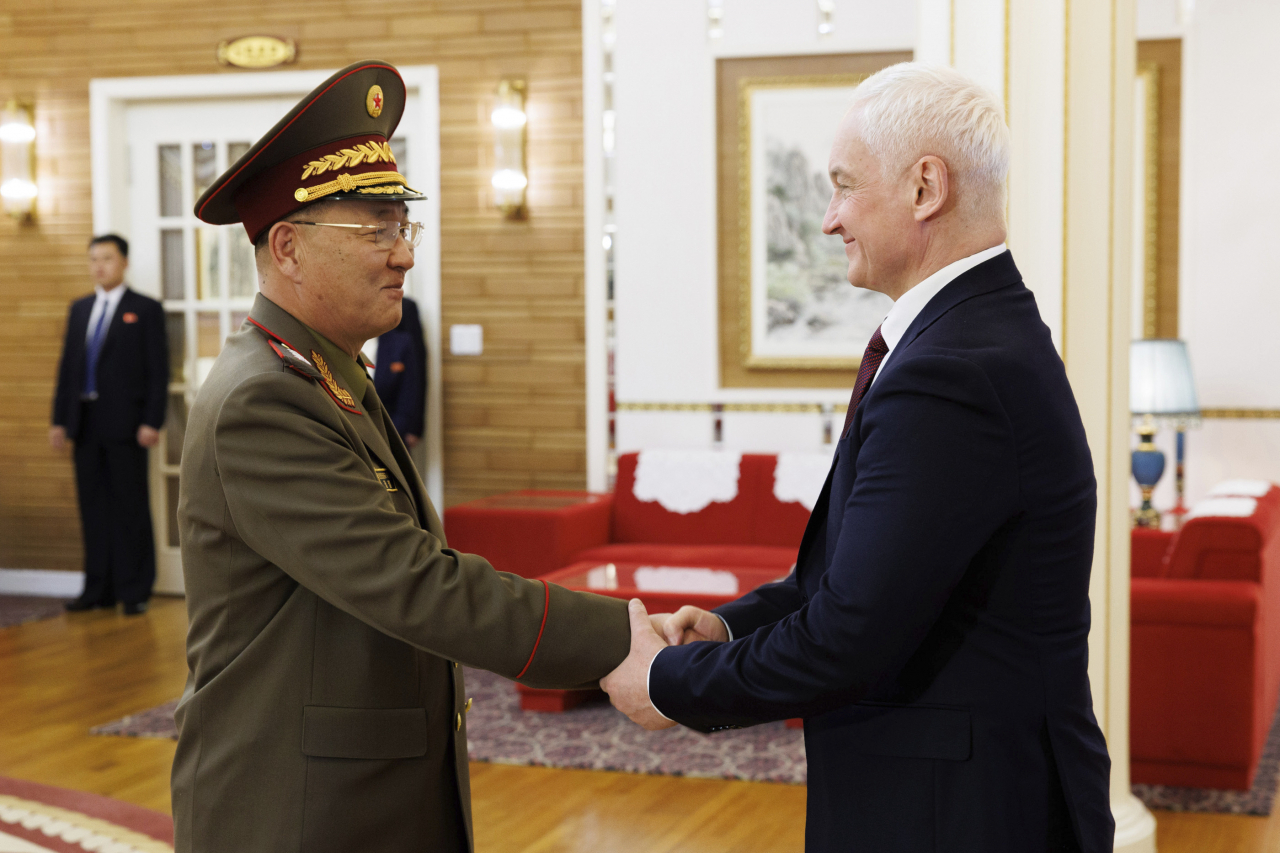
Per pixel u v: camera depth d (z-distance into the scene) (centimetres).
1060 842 125
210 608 135
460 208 556
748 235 536
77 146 585
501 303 555
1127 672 264
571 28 540
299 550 127
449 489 567
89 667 456
